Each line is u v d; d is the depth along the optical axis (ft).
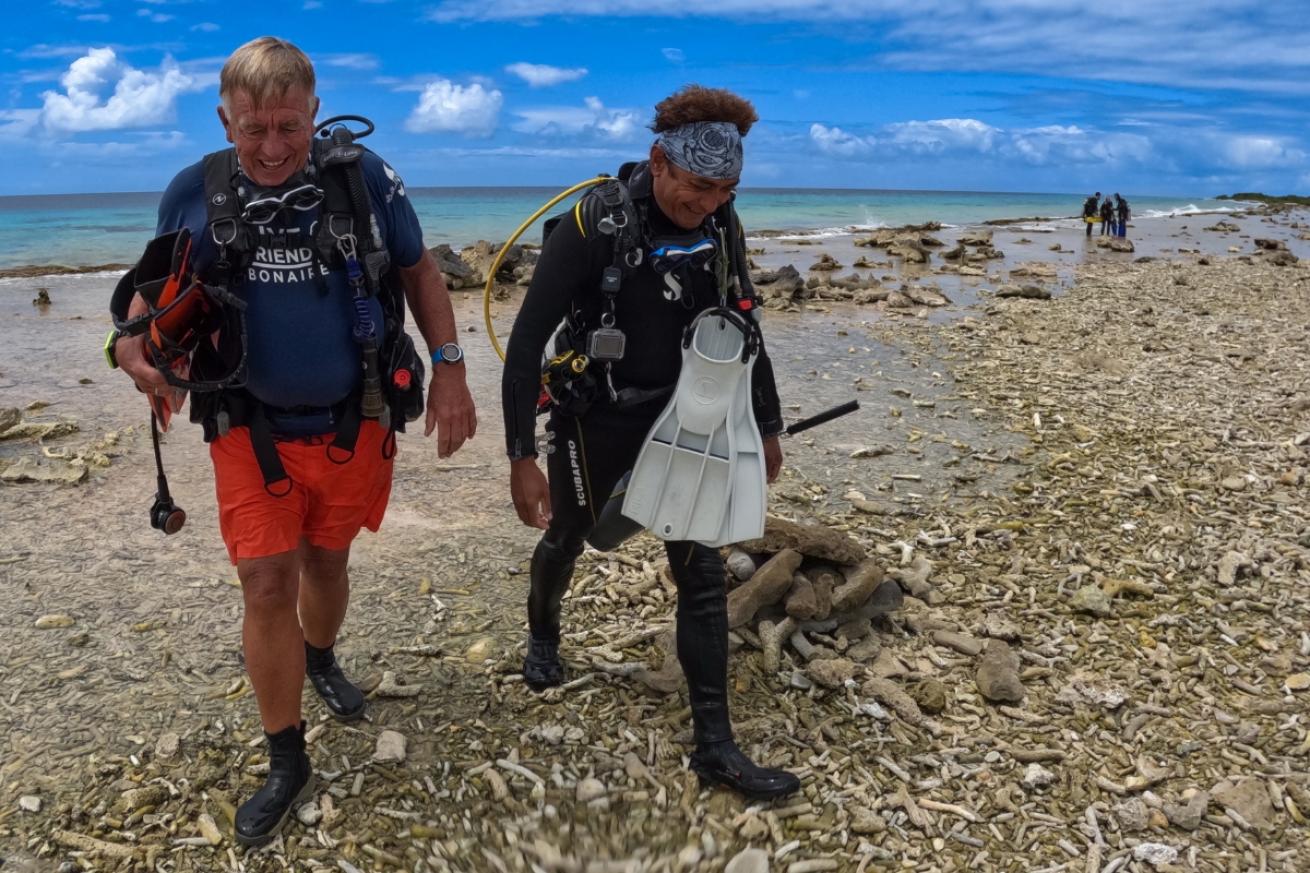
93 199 446.60
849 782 9.69
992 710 11.00
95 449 19.27
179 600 12.85
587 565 14.01
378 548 14.61
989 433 21.94
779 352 31.83
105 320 36.78
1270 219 171.42
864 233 107.86
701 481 8.80
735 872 8.32
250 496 8.24
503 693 10.95
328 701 10.32
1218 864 8.71
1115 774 9.95
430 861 8.46
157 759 9.59
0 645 11.60
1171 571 14.47
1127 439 21.30
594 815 9.06
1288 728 10.68
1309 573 14.35
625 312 8.67
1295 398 24.70
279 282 7.88
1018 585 14.02
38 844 8.50
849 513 16.63
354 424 8.45
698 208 8.18
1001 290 48.29
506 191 548.72
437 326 8.91
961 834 9.03
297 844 8.64
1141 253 83.87
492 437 21.01
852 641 12.21
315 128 7.85
